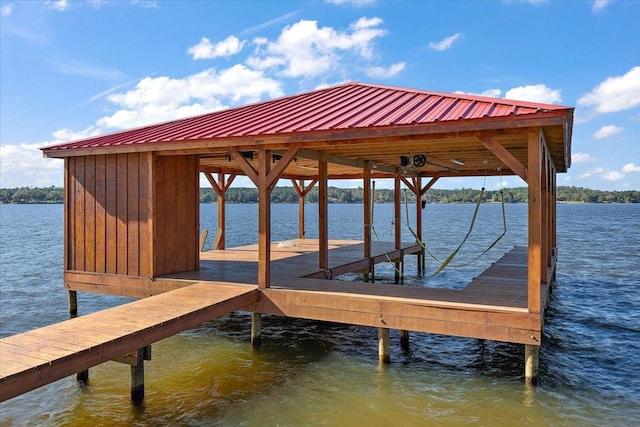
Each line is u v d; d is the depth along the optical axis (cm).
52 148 916
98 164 888
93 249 902
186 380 615
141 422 493
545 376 639
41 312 1041
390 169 1301
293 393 575
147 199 828
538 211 542
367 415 514
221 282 790
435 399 559
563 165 1163
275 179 714
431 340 796
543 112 512
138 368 533
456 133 574
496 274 877
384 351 662
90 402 542
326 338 811
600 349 771
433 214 7588
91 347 439
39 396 558
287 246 1477
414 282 1408
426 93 833
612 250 2356
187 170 913
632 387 607
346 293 684
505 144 755
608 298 1188
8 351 423
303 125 699
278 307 715
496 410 529
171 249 876
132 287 848
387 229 3681
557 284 1388
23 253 2208
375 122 629
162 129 927
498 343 780
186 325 571
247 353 729
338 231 3403
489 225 4606
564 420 506
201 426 485
